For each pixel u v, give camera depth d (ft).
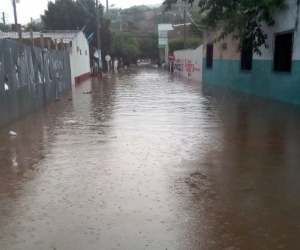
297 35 38.70
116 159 19.30
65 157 19.76
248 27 45.39
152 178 16.35
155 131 26.58
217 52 71.82
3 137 24.79
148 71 165.68
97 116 33.65
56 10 123.75
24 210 13.14
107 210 13.09
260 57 49.21
